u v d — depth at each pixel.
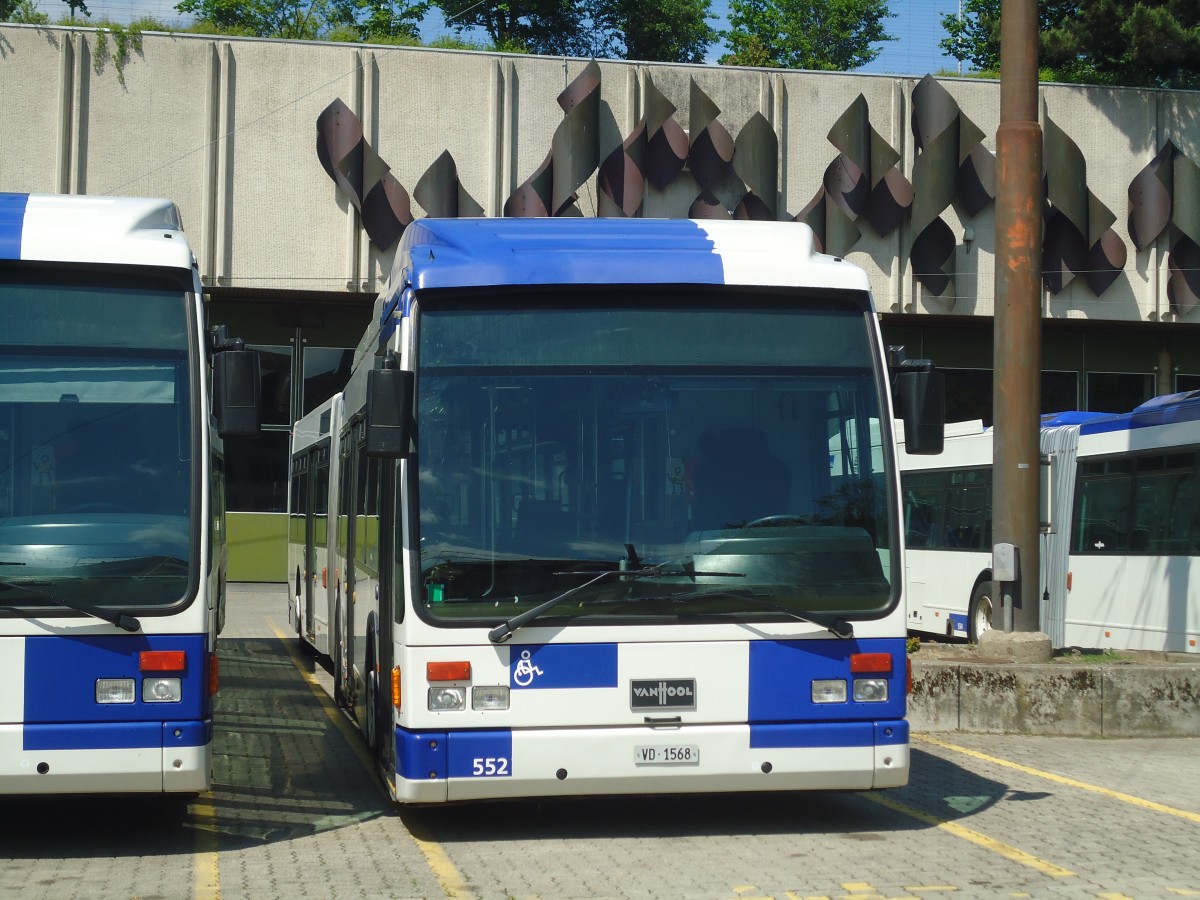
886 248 28.70
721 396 7.76
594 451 7.59
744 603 7.51
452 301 7.68
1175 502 15.88
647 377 7.72
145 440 7.52
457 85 27.48
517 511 7.48
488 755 7.28
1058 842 7.66
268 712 13.48
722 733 7.42
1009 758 10.58
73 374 7.52
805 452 7.77
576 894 6.50
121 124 26.41
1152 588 16.12
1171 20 31.53
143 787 7.20
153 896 6.52
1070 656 13.19
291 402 29.72
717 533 7.58
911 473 22.88
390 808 8.72
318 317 29.61
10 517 7.27
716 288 7.87
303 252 27.02
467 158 27.53
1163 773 9.94
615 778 7.35
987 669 11.80
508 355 7.66
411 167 27.34
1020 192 13.05
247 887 6.70
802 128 28.56
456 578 7.38
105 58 26.31
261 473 30.12
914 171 28.58
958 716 11.82
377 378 7.27
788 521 7.66
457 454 7.51
